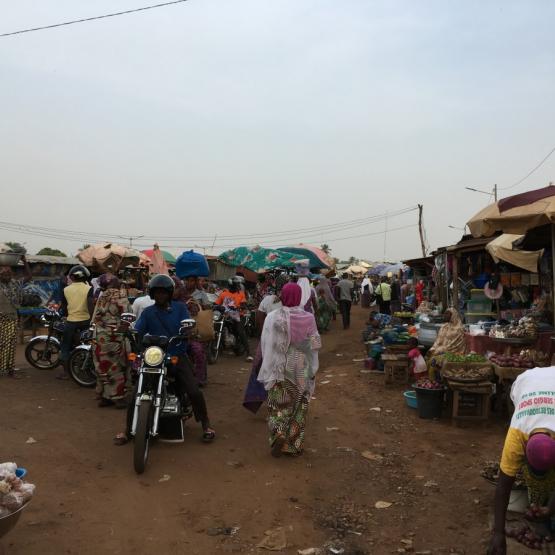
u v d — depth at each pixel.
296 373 5.68
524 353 6.95
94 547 3.76
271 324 5.68
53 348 10.04
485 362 6.94
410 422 7.07
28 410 7.18
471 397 6.89
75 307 8.91
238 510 4.40
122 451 5.68
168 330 5.72
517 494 4.04
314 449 5.97
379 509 4.51
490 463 5.43
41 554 3.63
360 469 5.40
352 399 8.41
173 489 4.75
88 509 4.31
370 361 10.58
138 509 4.35
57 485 4.75
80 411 7.26
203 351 8.83
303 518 4.31
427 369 8.84
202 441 6.08
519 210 6.39
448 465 5.51
